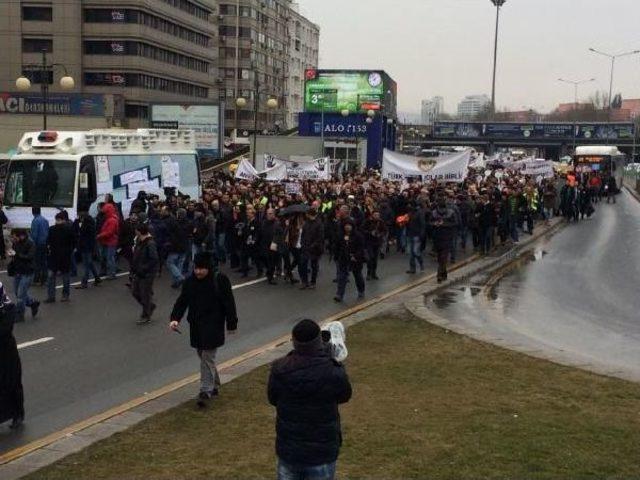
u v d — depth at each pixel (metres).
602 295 16.77
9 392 7.59
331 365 4.92
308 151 51.12
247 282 17.77
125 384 9.30
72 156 20.27
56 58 81.38
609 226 34.16
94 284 17.00
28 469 6.26
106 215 17.94
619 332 13.00
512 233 26.34
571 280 18.83
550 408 8.05
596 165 56.41
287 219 17.53
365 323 12.53
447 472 6.21
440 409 7.96
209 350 8.27
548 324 13.54
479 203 23.28
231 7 116.06
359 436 7.07
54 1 80.75
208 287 8.21
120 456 6.57
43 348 11.09
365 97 75.06
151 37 85.25
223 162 52.47
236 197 21.91
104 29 81.81
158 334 12.13
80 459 6.50
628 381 9.22
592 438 7.10
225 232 20.12
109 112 63.41
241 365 9.81
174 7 90.94
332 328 6.11
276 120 131.75
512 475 6.16
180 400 8.35
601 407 8.12
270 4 127.56
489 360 10.09
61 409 8.32
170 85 92.75
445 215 17.66
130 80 82.62
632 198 58.00
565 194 36.53
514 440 7.00
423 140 111.50
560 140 105.75
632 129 102.56
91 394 8.88
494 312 14.50
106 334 12.07
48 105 63.38
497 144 110.69
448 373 9.43
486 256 23.03
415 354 10.37
